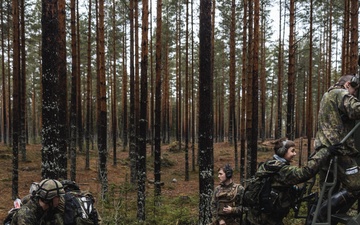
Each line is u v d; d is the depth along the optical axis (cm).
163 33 2783
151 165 2248
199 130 723
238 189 530
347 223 331
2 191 1337
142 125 1070
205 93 716
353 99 336
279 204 372
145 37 1091
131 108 1777
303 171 346
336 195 356
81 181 1560
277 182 370
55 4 654
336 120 343
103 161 1228
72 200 356
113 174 1816
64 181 403
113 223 864
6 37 2664
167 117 3472
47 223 339
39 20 2734
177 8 2642
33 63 3544
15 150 1254
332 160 340
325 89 3061
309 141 1616
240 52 3173
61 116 1058
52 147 650
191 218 979
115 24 2448
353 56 923
